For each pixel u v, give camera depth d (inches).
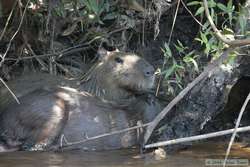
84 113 506.0
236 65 509.0
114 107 524.7
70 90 520.4
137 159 459.2
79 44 606.9
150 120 526.9
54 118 495.5
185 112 514.0
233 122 544.7
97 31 596.7
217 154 476.1
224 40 420.5
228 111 550.9
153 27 602.5
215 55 472.4
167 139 502.9
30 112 497.0
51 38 591.2
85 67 599.8
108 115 512.7
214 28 421.7
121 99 542.3
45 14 585.9
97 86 541.0
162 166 435.2
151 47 604.4
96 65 545.6
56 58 599.5
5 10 558.6
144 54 600.1
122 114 518.6
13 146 494.0
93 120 505.4
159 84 540.1
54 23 585.6
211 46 473.4
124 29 597.9
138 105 535.2
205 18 589.6
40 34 589.6
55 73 589.3
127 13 588.1
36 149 493.0
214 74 510.0
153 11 574.2
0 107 514.9
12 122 499.5
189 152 483.2
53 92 511.8
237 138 531.5
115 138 508.7
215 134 417.4
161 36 607.8
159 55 597.6
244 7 518.3
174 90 545.3
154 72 530.0
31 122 495.5
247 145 510.9
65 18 583.2
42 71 589.9
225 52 431.8
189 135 508.1
